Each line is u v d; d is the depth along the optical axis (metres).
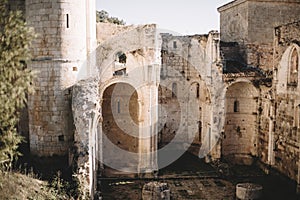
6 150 11.05
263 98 27.70
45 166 18.42
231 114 29.45
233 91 29.20
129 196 22.11
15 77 10.20
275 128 25.55
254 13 30.36
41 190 15.20
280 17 30.80
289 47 23.45
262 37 30.66
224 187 24.16
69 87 19.23
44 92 18.92
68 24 18.97
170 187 24.00
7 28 10.25
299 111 22.08
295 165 22.53
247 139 29.56
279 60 24.89
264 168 27.05
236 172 27.25
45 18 18.61
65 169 18.06
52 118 18.98
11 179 14.65
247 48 30.53
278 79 25.06
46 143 19.03
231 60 31.77
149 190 20.70
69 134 19.30
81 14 19.69
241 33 31.64
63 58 18.92
